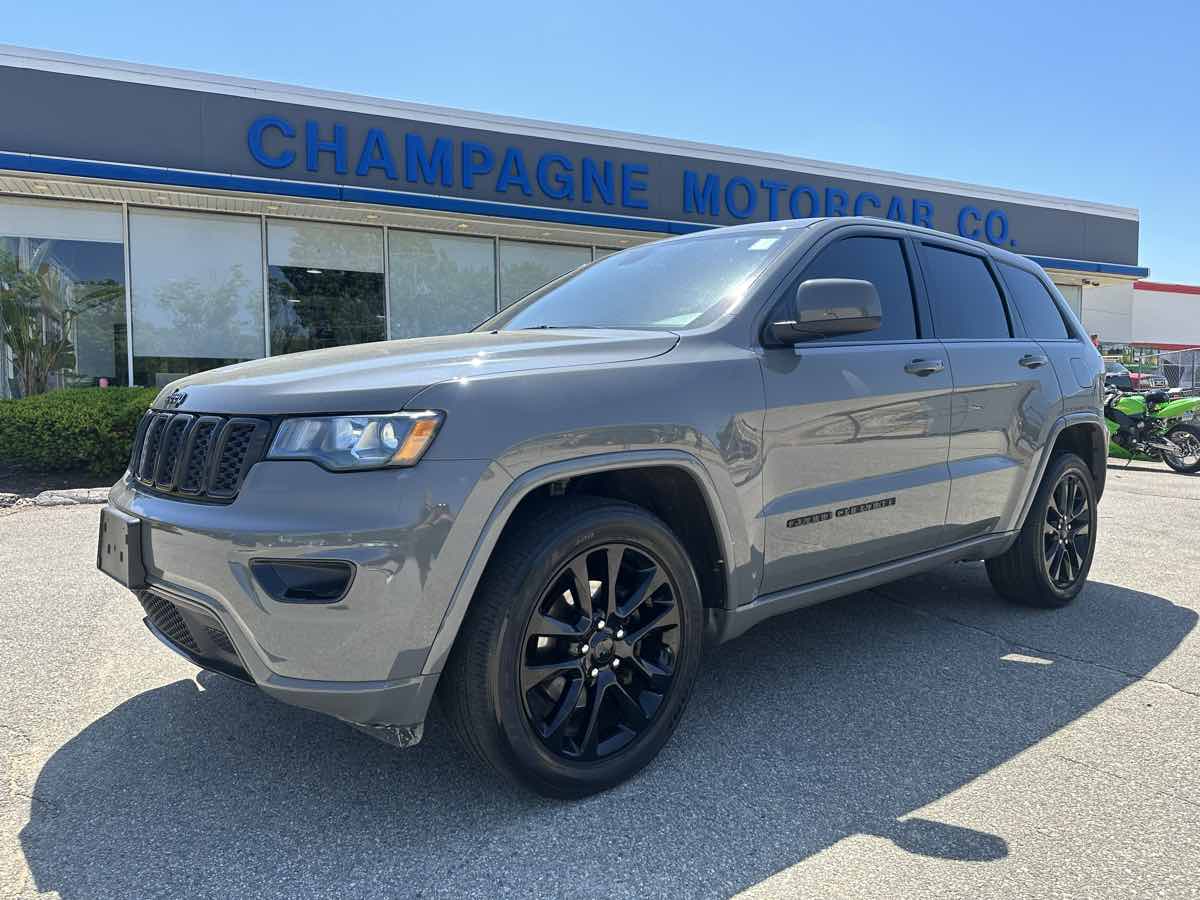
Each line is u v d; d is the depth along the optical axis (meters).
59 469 9.19
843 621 4.30
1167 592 4.89
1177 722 3.08
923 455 3.53
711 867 2.18
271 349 11.65
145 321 11.03
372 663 2.16
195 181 10.19
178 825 2.38
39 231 10.57
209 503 2.34
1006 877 2.14
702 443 2.68
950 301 3.93
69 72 10.00
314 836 2.32
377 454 2.17
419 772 2.68
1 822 2.40
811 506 3.05
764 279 3.13
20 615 4.29
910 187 16.02
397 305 12.38
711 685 3.44
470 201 11.63
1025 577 4.35
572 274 4.09
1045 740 2.93
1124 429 11.77
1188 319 36.50
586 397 2.46
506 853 2.24
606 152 12.98
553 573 2.39
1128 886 2.10
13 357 10.55
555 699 2.50
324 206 11.16
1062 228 18.12
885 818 2.42
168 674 3.51
